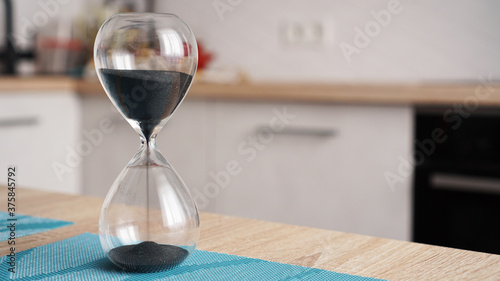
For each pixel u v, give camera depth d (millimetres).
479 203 1327
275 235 594
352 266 521
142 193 517
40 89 1734
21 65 2084
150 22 507
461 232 1355
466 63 1851
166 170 527
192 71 521
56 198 718
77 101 1881
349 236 592
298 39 2078
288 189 1558
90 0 2309
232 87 1586
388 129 1419
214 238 587
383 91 1396
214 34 2199
